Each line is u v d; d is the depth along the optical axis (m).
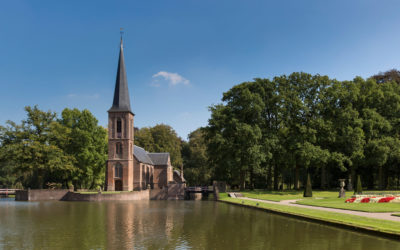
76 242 23.03
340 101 65.19
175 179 111.56
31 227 29.75
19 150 67.12
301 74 66.00
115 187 80.06
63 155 72.38
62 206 52.56
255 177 88.00
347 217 27.70
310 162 64.06
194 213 40.25
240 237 23.98
